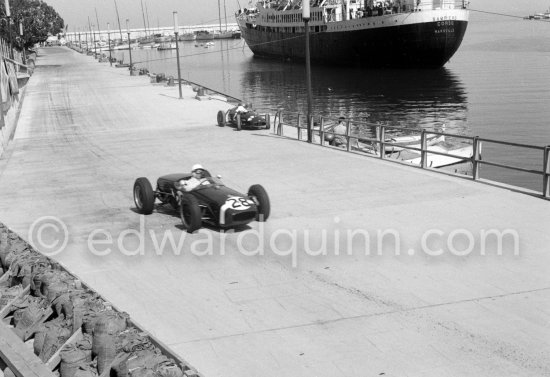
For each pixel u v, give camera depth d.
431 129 54.03
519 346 7.99
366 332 8.53
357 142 27.52
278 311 9.32
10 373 7.93
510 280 10.21
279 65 137.00
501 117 58.94
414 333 8.45
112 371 7.02
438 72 104.88
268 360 7.85
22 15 129.12
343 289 10.08
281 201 15.93
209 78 113.06
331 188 17.22
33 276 9.70
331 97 80.25
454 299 9.54
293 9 130.62
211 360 7.88
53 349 7.94
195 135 29.42
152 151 25.16
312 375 7.46
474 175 17.52
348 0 116.44
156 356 7.11
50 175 21.06
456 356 7.79
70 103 49.28
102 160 23.61
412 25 103.75
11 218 15.39
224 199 13.17
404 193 16.34
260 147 25.02
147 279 10.81
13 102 45.97
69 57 155.25
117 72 89.38
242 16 170.50
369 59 113.00
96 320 7.76
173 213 15.30
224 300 9.79
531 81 86.75
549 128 52.19
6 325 9.10
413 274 10.62
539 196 15.45
